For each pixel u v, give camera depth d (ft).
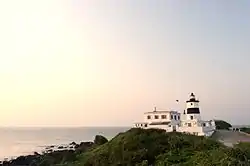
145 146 160.04
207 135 211.41
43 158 259.80
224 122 301.02
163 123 229.25
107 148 178.60
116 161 157.17
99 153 177.78
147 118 238.89
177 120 236.22
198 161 124.88
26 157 299.99
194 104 232.94
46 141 580.30
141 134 174.60
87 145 295.48
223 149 130.72
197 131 211.61
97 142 262.06
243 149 131.44
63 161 231.91
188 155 138.62
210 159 121.80
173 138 162.50
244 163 112.68
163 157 142.51
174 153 144.46
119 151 163.94
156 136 169.37
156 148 155.33
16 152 403.75
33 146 474.49
